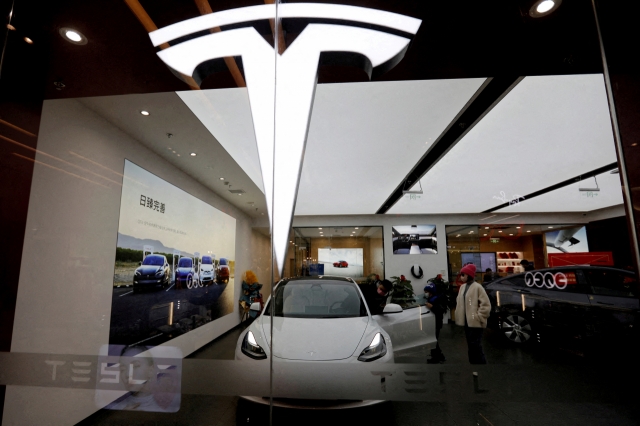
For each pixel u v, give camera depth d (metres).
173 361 1.72
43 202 2.05
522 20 1.45
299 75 1.39
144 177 3.01
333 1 1.39
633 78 1.38
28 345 1.92
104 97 2.17
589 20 1.44
